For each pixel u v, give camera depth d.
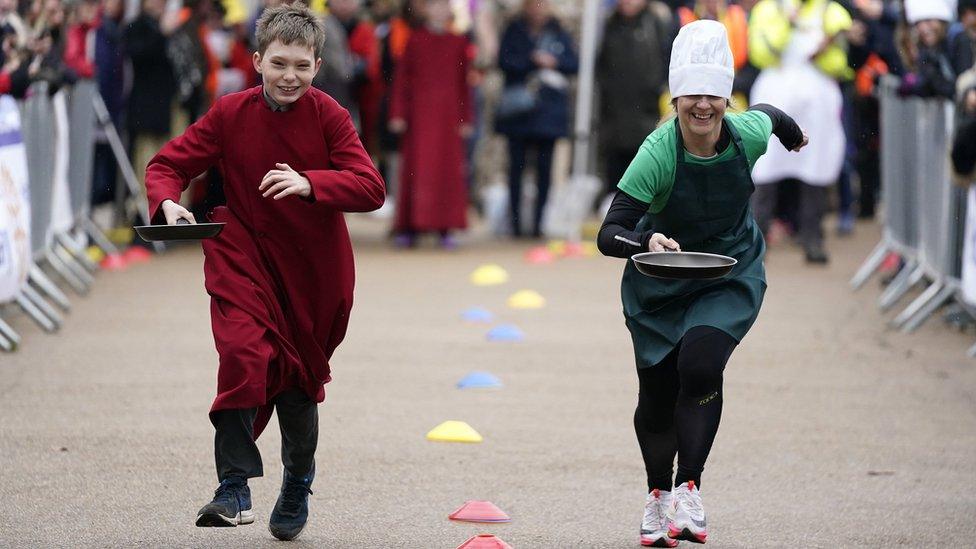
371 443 14.55
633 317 11.13
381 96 33.72
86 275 25.20
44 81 22.39
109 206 34.84
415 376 18.06
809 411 16.34
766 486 13.23
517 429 15.29
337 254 10.72
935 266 21.88
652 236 10.27
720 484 13.30
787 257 29.67
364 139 33.91
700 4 29.86
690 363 10.60
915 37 21.83
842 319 22.55
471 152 37.84
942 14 21.06
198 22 30.45
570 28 39.81
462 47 31.67
